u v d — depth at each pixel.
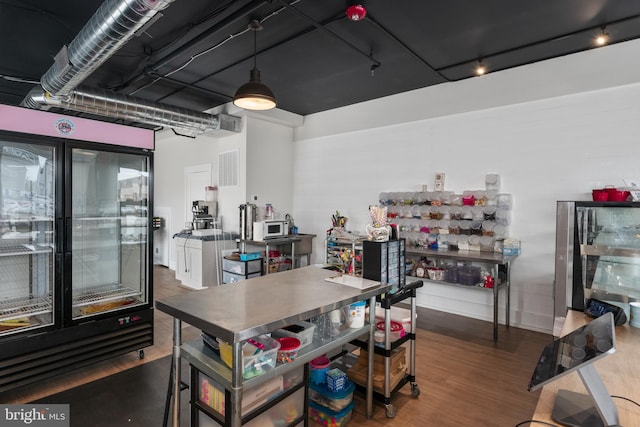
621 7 2.66
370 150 5.21
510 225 4.01
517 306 3.97
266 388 1.66
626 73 3.28
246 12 2.68
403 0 2.62
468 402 2.46
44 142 2.53
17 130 2.41
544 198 3.79
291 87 4.54
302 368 1.88
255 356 1.56
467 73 4.03
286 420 1.79
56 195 2.60
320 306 1.74
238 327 1.44
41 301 2.73
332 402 2.15
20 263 2.74
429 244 4.48
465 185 4.34
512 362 3.07
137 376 2.79
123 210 3.37
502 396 2.54
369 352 2.21
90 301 2.94
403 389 2.62
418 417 2.29
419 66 3.84
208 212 5.95
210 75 4.16
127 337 2.98
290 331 1.90
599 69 3.38
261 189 5.70
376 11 2.77
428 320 4.18
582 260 2.21
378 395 2.32
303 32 3.09
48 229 2.70
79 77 3.16
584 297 2.20
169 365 2.98
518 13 2.78
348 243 4.80
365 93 4.77
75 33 3.20
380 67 3.88
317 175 5.86
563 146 3.67
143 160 3.22
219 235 5.59
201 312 1.63
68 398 2.48
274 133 5.88
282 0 2.58
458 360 3.11
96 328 2.79
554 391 1.30
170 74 4.13
